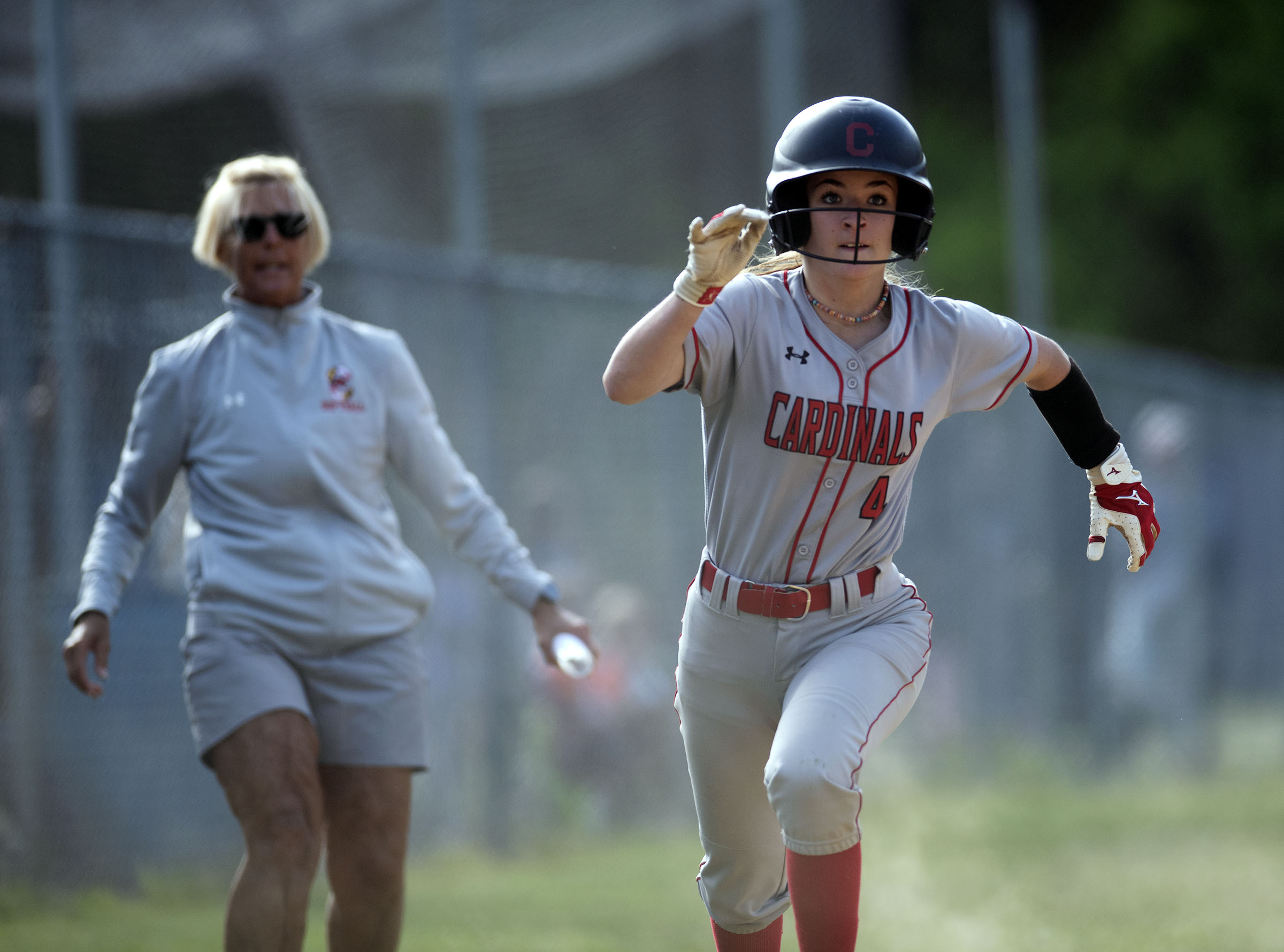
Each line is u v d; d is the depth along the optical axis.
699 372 10.83
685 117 35.00
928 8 89.62
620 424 28.84
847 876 10.45
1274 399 50.34
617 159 33.94
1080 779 38.31
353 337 13.71
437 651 25.12
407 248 30.86
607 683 27.69
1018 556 37.59
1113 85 84.12
